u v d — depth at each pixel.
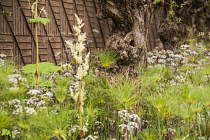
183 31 5.99
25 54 4.38
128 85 1.76
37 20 1.74
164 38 6.04
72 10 5.23
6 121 1.42
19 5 4.28
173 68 4.43
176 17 5.88
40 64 1.92
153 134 1.98
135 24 3.02
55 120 1.49
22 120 1.55
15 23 4.23
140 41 3.03
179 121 2.26
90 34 5.62
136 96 1.78
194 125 2.24
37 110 1.69
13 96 1.75
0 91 1.52
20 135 1.79
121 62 2.99
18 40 4.26
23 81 1.65
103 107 2.28
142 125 2.74
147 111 2.70
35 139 1.52
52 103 2.21
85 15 5.52
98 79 2.38
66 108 1.63
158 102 1.74
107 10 3.12
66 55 4.98
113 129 2.46
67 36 5.13
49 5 4.79
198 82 2.72
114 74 2.93
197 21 8.03
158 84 2.40
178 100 1.88
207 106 1.92
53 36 4.84
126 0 2.96
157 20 6.40
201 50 5.50
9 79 1.54
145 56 3.10
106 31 6.06
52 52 4.83
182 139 1.80
